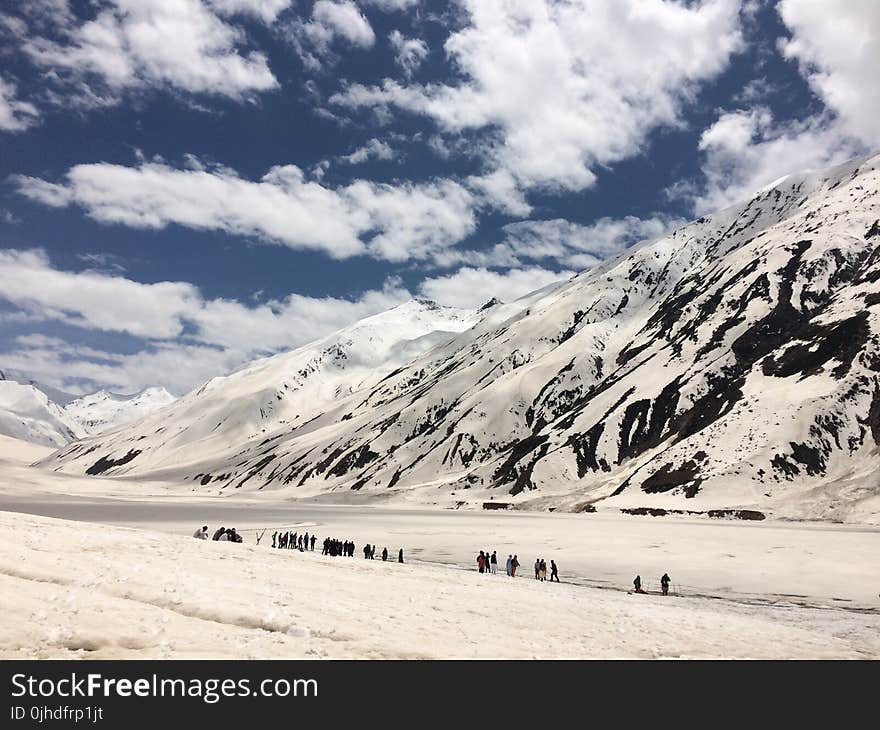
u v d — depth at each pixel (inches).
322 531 3157.0
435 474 7239.2
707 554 2193.7
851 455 4092.0
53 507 5032.0
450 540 2726.4
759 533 2770.7
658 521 3644.2
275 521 3826.3
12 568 697.6
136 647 539.5
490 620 877.2
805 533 2726.4
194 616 657.6
